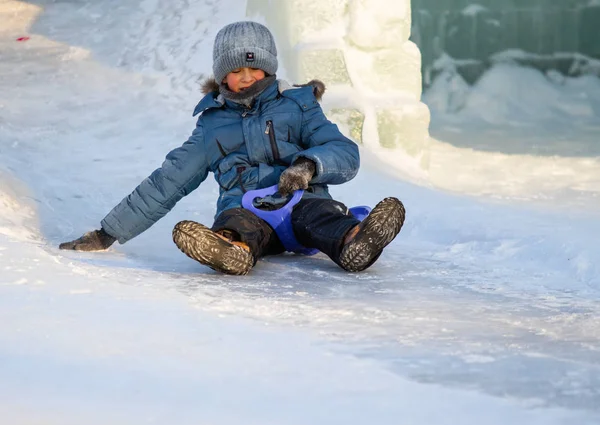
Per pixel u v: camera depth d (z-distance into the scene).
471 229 9.65
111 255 8.34
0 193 10.02
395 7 13.82
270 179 8.25
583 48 24.48
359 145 13.39
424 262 8.44
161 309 5.81
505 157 16.20
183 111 14.23
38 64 16.08
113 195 10.96
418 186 12.24
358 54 13.76
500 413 4.09
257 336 5.28
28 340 4.98
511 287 7.35
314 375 4.56
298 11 13.79
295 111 8.29
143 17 17.16
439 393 4.36
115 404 4.03
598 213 10.90
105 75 15.55
